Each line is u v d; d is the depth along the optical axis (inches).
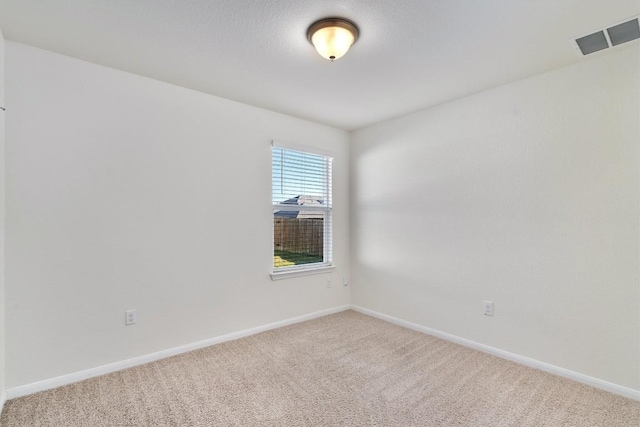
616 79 81.6
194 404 76.5
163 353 101.3
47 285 83.0
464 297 112.5
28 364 80.4
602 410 74.2
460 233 113.6
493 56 84.6
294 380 87.9
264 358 101.6
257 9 66.4
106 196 91.7
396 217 135.3
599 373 84.3
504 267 102.3
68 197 86.0
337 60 87.4
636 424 69.1
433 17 68.4
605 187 83.3
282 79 99.5
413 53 83.4
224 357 102.2
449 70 92.7
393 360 100.4
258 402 77.4
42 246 82.4
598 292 84.5
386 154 139.5
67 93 86.0
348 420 70.7
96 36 76.5
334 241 151.1
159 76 98.0
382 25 71.4
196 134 108.7
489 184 105.8
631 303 79.6
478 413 73.2
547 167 93.2
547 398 79.3
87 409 74.2
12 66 78.5
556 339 91.6
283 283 132.3
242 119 119.8
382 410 74.4
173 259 103.7
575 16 67.7
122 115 94.4
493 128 104.7
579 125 87.4
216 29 73.6
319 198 146.3
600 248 84.1
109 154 92.3
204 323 110.3
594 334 85.0
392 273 136.9
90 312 89.2
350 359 101.0
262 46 80.9
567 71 89.5
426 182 124.3
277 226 131.7
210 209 111.8
